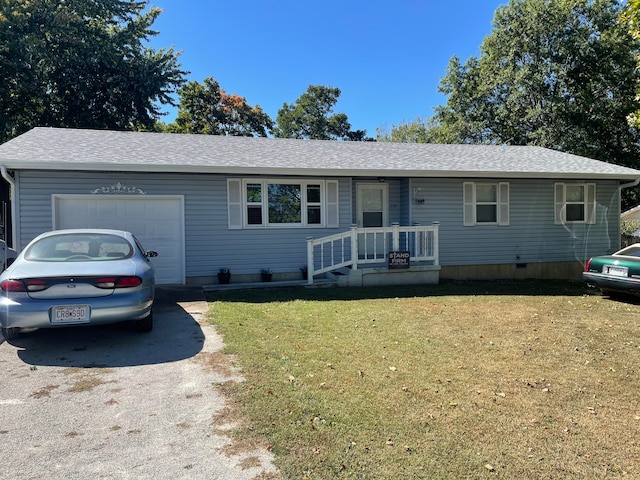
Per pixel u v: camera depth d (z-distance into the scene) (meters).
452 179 12.24
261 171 9.83
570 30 22.36
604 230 13.47
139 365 4.48
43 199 9.04
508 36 23.80
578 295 9.61
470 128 25.02
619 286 8.55
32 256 5.30
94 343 5.25
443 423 3.32
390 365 4.62
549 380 4.30
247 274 10.55
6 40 16.80
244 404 3.56
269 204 10.70
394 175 10.89
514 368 4.62
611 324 6.73
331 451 2.87
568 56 22.23
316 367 4.49
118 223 9.59
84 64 20.17
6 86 17.64
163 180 9.86
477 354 5.08
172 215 9.98
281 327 6.12
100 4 21.50
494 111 24.61
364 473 2.63
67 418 3.30
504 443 3.04
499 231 12.66
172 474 2.59
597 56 21.73
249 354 4.85
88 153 9.37
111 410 3.44
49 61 18.58
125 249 5.72
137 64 22.19
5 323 4.66
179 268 10.06
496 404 3.70
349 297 8.71
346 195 11.28
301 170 10.09
